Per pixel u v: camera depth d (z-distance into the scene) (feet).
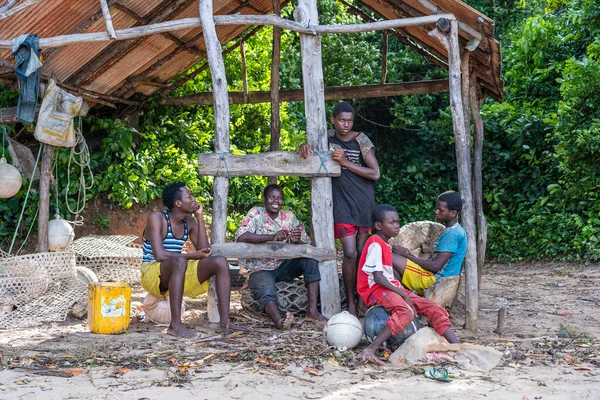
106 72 27.58
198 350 16.51
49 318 20.56
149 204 34.19
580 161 36.29
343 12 47.62
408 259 19.24
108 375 14.11
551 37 43.62
